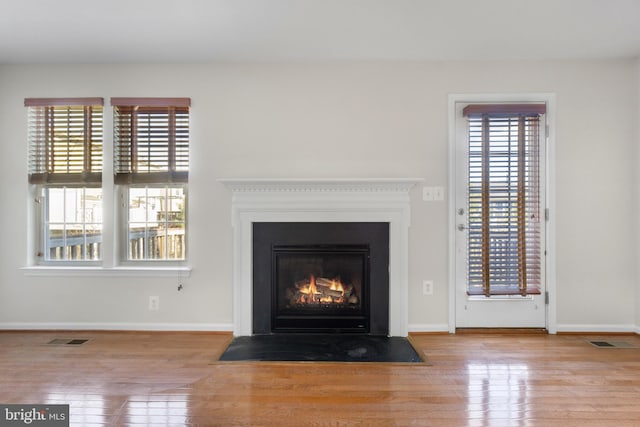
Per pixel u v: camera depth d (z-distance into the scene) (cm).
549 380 249
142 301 343
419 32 286
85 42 301
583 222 337
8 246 345
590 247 337
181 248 348
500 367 269
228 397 227
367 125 340
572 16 263
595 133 336
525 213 339
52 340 321
